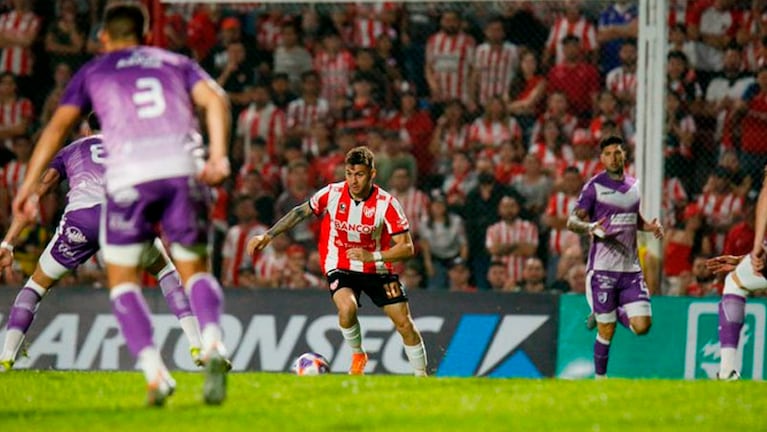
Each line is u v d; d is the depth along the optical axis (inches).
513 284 1916.8
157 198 825.5
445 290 1769.2
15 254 1915.6
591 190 1529.3
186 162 831.7
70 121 860.0
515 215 1931.6
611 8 2007.9
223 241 1983.3
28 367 1774.1
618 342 1724.9
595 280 1546.5
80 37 2075.5
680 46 1967.3
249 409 865.5
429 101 2050.9
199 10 2043.6
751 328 1712.6
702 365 1705.2
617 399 941.2
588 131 1984.5
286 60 2062.0
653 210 1706.4
